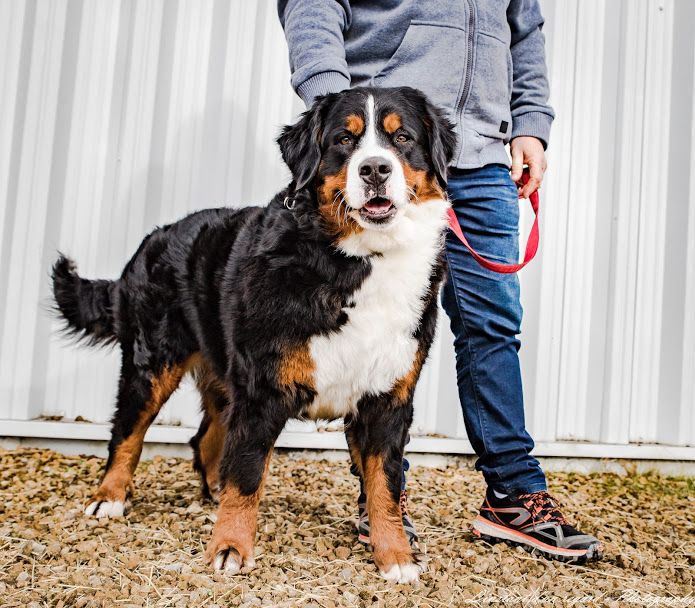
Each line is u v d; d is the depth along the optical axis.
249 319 2.20
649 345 4.34
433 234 2.34
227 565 2.06
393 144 2.29
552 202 4.16
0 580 1.94
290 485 3.33
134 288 2.93
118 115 3.78
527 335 4.14
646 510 3.40
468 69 2.52
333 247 2.20
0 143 3.64
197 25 3.80
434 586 2.08
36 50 3.68
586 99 4.23
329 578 2.07
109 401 3.75
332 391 2.27
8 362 3.64
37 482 3.10
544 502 2.52
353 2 2.58
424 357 2.34
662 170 4.32
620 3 4.27
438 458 3.97
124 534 2.39
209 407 2.96
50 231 3.71
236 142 3.85
